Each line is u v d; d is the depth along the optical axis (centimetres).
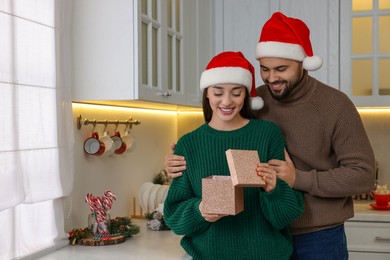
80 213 261
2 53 192
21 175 200
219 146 197
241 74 192
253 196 196
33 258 212
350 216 219
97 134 266
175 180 204
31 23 210
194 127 391
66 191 228
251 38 352
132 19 239
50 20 221
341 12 343
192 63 315
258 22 351
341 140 207
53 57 223
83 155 264
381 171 375
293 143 211
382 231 323
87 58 244
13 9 197
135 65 239
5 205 190
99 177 278
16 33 202
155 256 215
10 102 195
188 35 307
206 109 209
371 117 377
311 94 209
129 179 311
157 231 264
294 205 191
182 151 203
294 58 201
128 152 302
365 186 204
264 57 204
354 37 345
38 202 213
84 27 245
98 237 237
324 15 344
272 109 216
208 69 199
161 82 264
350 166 204
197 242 201
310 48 208
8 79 194
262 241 195
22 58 205
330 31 343
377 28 340
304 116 209
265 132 199
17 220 210
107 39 242
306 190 204
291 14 347
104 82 243
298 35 202
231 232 195
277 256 196
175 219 197
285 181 197
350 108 208
